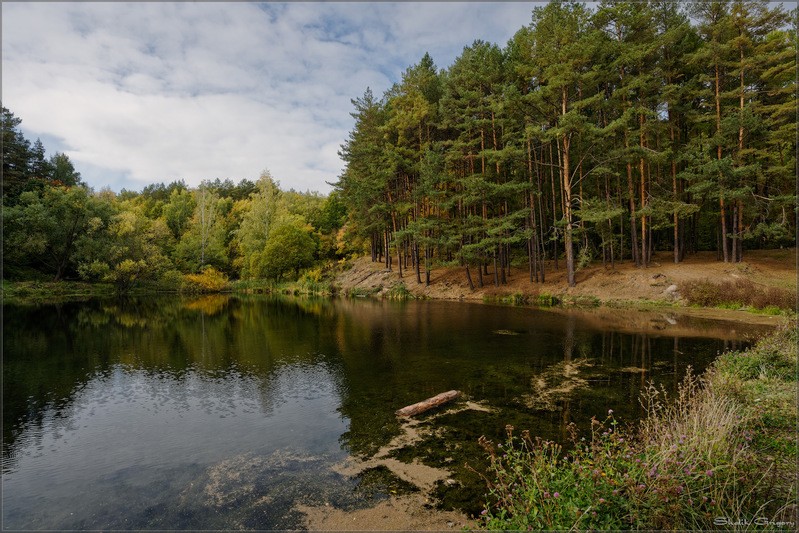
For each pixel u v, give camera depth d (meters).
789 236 27.95
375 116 41.22
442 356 14.28
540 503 4.23
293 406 9.62
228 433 8.12
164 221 69.38
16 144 52.16
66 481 6.42
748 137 28.09
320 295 44.16
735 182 27.14
